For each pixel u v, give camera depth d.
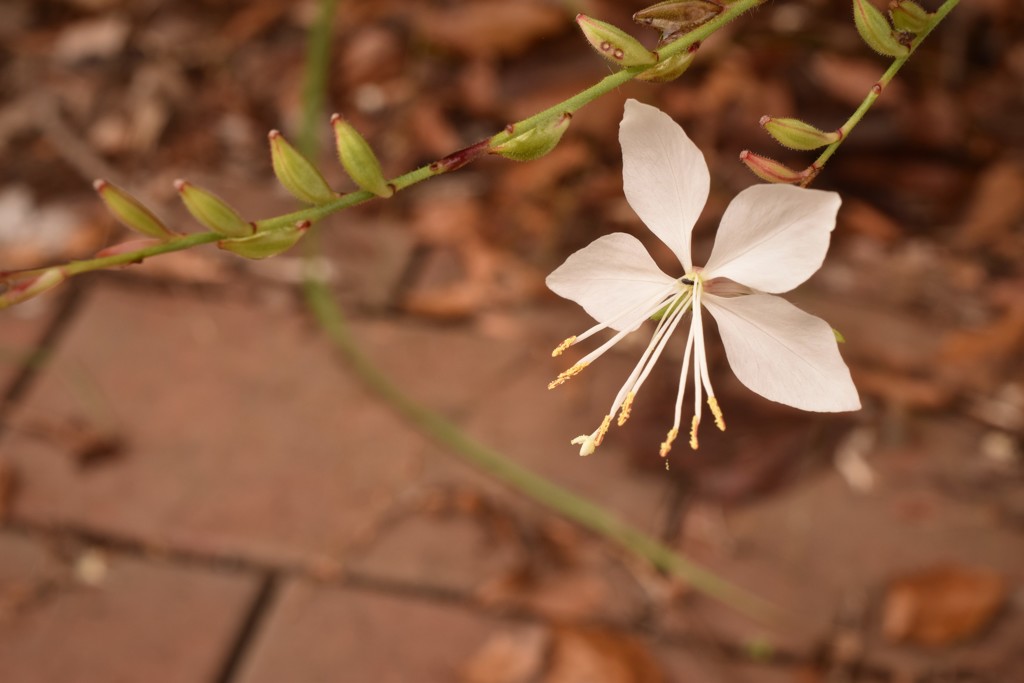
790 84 0.46
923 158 0.44
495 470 0.36
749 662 0.32
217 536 0.35
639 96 0.46
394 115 0.48
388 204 0.45
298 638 0.33
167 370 0.40
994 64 0.48
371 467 0.37
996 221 0.43
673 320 0.19
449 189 0.46
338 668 0.32
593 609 0.33
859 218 0.43
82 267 0.18
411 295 0.42
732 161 0.45
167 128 0.49
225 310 0.42
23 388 0.40
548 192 0.45
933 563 0.34
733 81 0.46
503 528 0.35
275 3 0.53
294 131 0.48
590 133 0.46
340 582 0.34
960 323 0.40
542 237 0.44
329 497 0.36
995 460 0.36
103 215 0.45
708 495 0.36
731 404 0.37
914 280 0.42
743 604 0.33
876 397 0.38
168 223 0.44
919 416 0.38
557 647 0.32
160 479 0.37
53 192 0.46
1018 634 0.32
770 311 0.19
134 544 0.35
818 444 0.37
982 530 0.35
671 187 0.19
